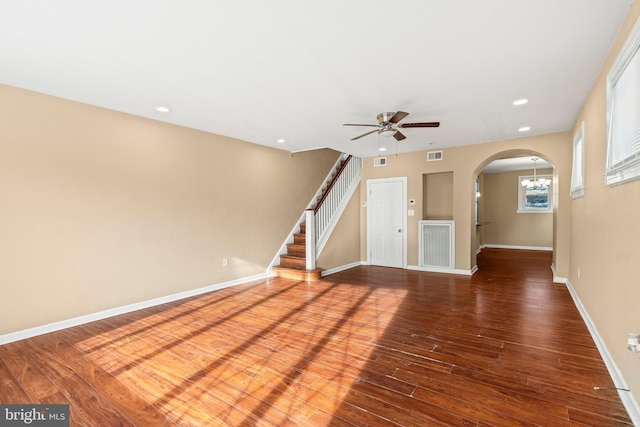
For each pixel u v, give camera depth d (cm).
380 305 418
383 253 707
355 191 716
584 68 280
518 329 332
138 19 206
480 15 206
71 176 349
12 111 311
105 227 377
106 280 378
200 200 480
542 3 195
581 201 394
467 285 523
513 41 237
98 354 282
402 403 208
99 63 268
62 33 222
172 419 196
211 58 260
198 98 349
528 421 188
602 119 280
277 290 498
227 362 267
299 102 362
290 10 199
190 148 467
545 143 523
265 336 321
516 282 542
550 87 322
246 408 206
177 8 195
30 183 321
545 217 959
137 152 407
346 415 197
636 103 195
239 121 437
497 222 1027
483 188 1029
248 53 253
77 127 354
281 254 627
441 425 186
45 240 331
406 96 346
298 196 673
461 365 257
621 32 219
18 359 274
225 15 203
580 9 200
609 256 257
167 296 439
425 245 653
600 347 276
